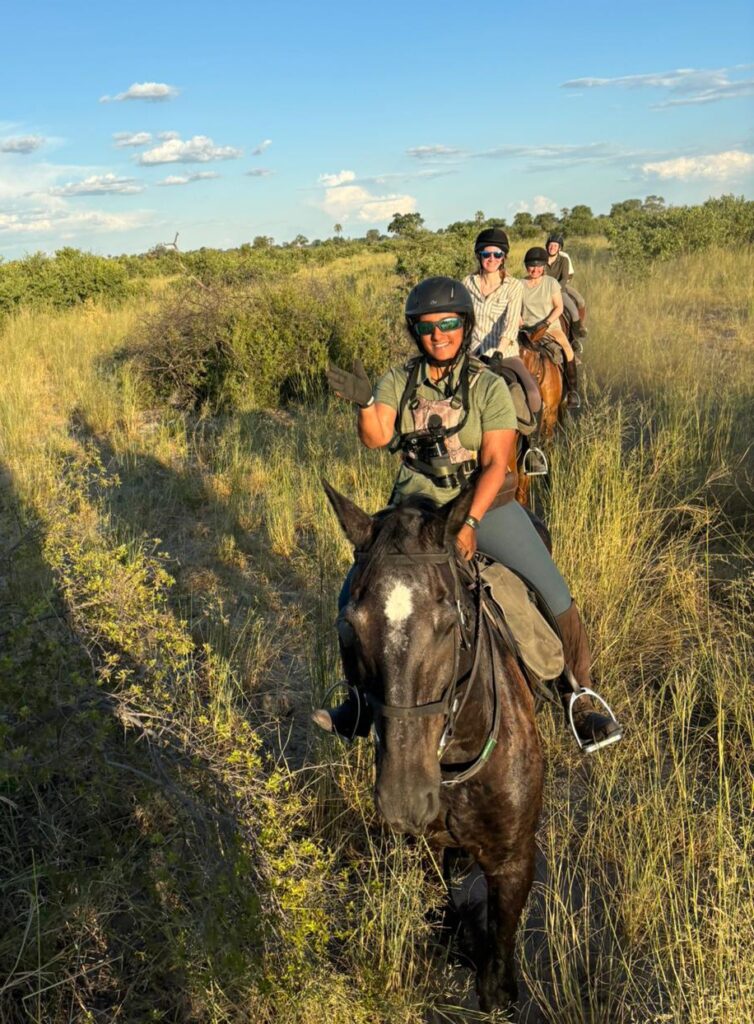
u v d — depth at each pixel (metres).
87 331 17.45
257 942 3.29
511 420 3.29
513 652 3.40
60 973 3.36
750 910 3.49
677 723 5.05
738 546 7.14
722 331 14.44
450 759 3.08
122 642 4.07
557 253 10.98
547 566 3.65
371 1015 3.30
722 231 22.97
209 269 22.97
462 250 21.16
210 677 5.09
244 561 7.57
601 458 7.63
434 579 2.73
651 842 4.06
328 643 5.52
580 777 4.80
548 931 3.70
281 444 9.99
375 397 3.44
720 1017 3.09
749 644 5.82
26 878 3.44
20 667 3.78
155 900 3.53
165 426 11.36
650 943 3.70
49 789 3.99
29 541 5.52
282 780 3.88
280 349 12.38
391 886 3.77
